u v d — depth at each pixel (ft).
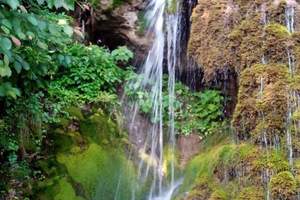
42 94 15.80
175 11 19.45
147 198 15.67
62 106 18.24
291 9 13.94
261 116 12.32
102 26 21.09
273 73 12.78
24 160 16.07
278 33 13.41
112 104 18.83
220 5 15.51
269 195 10.97
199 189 12.97
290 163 11.36
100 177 16.06
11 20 9.24
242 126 12.86
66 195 15.33
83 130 17.57
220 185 12.62
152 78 19.85
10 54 9.20
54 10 20.59
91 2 20.74
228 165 12.59
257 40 13.74
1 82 9.96
